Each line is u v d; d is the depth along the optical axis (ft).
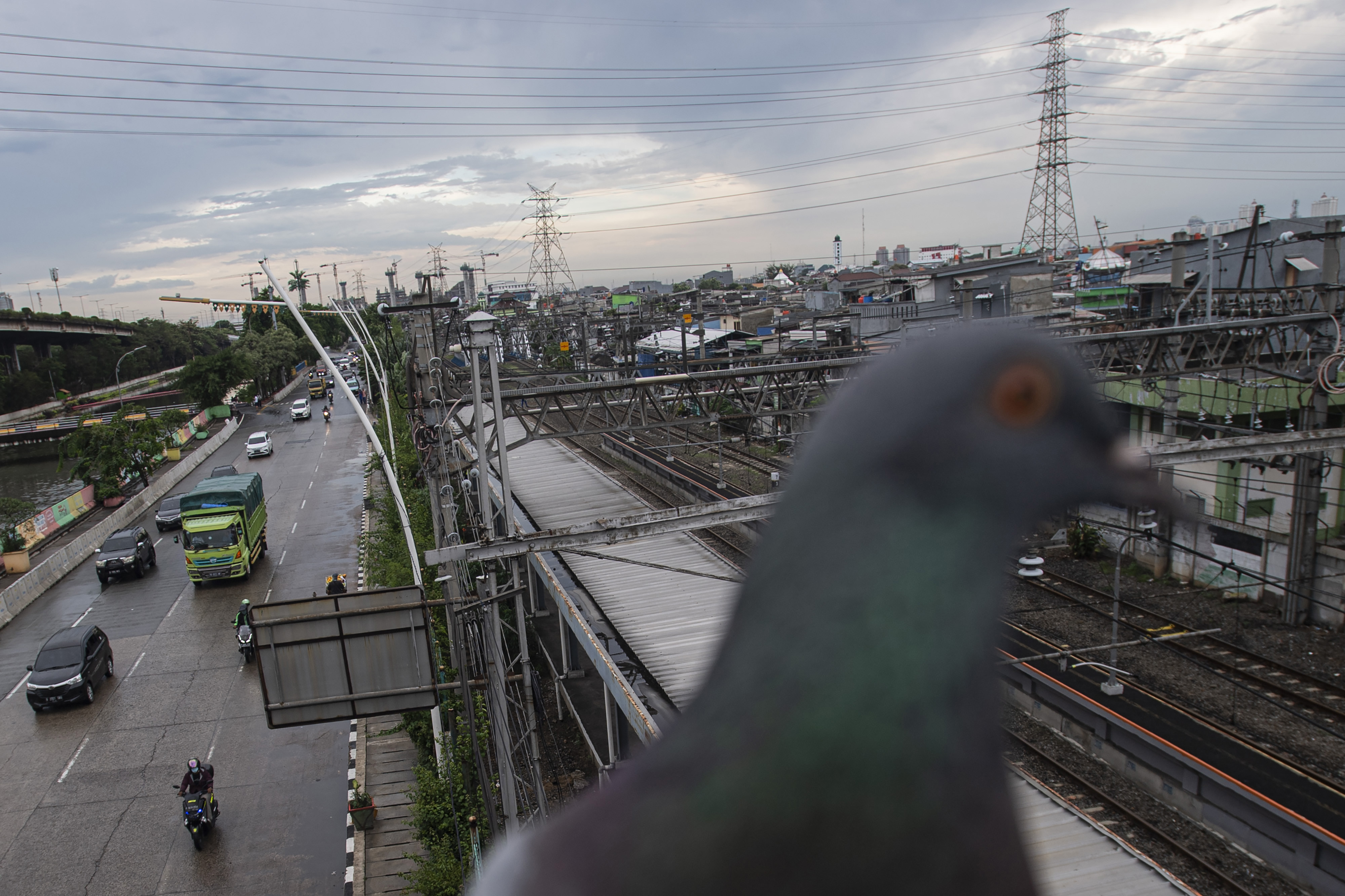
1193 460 37.42
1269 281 82.28
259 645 32.22
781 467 67.05
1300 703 50.01
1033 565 72.43
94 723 63.46
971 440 2.35
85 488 125.29
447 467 43.32
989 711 2.28
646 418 48.29
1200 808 42.75
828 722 2.04
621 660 42.83
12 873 46.70
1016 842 2.18
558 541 34.09
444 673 47.50
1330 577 57.62
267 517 116.78
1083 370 2.62
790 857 1.91
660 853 1.99
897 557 2.24
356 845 45.96
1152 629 60.54
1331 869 36.60
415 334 47.67
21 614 87.71
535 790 41.06
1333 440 38.29
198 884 44.88
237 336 386.32
